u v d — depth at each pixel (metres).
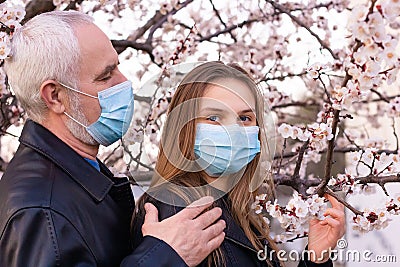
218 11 4.21
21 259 1.71
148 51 3.70
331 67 3.32
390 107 3.41
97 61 1.94
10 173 1.89
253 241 1.94
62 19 1.95
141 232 1.89
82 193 1.86
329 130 2.56
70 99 1.93
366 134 4.43
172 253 1.76
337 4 4.06
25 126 1.97
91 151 2.02
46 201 1.77
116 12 4.09
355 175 2.63
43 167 1.87
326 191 2.33
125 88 1.99
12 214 1.75
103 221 1.87
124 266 1.75
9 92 3.40
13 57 1.93
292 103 4.14
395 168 2.67
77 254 1.75
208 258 1.85
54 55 1.89
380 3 1.85
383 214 2.38
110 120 1.96
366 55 1.92
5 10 2.69
